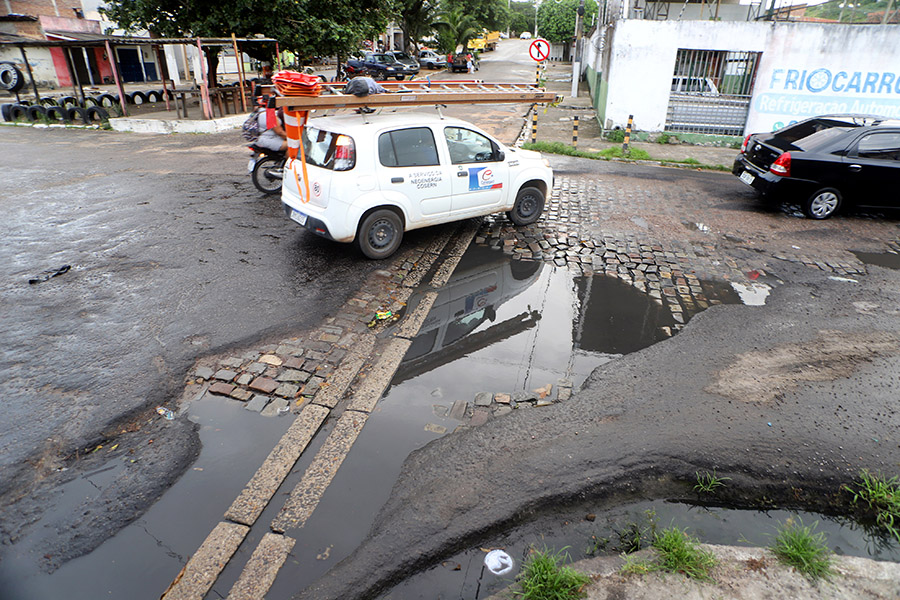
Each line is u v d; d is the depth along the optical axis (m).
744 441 3.82
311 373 4.49
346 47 20.73
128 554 2.93
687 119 15.34
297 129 6.16
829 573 2.89
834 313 5.70
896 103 13.80
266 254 6.82
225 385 4.30
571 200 9.52
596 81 23.25
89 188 9.79
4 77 19.39
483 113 20.44
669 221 8.53
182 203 8.92
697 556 2.95
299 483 3.41
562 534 3.16
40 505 3.20
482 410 4.12
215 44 17.97
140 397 4.12
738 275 6.63
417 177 6.57
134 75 29.95
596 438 3.83
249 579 2.80
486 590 2.81
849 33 13.51
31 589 2.73
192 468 3.50
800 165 8.45
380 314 5.45
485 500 3.31
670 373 4.61
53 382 4.25
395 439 3.80
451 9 44.62
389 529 3.10
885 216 9.09
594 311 5.69
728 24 14.12
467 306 5.73
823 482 3.53
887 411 4.17
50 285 5.88
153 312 5.34
